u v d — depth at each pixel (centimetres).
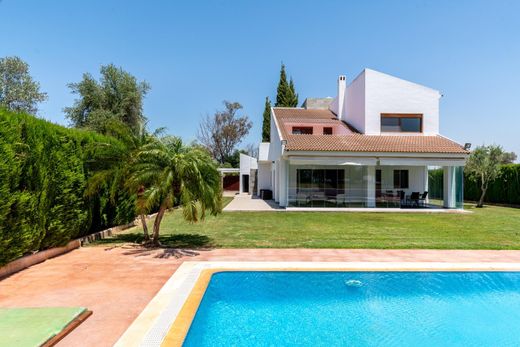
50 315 630
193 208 1177
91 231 1503
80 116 3884
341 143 2838
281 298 870
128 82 4003
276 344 644
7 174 908
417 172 3231
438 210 2727
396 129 3256
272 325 725
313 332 694
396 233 1634
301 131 3472
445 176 2916
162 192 1213
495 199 3666
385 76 3247
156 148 1251
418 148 2747
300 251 1230
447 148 2767
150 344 535
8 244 926
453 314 797
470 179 4041
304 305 829
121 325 609
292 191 2792
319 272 977
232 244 1349
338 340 662
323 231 1689
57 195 1164
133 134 1402
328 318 761
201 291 783
